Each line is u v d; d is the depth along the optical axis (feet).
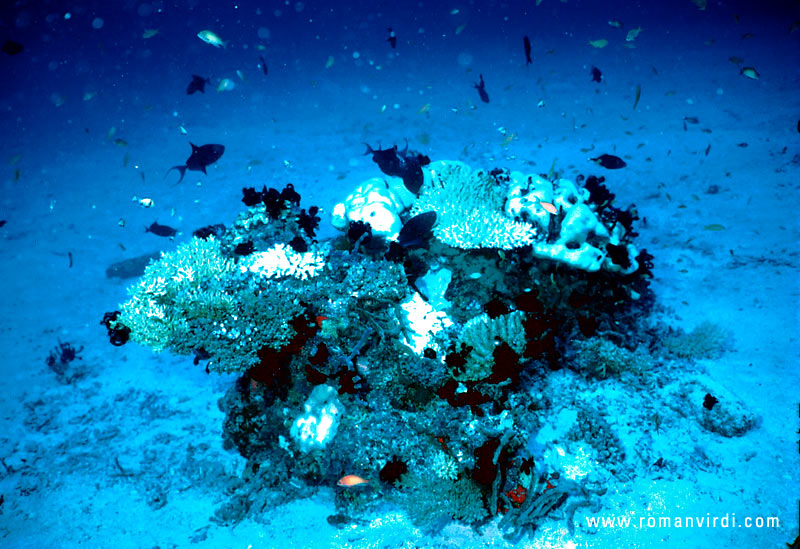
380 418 6.49
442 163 7.91
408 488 6.49
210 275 6.64
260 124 25.35
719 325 8.79
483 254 7.18
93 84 46.47
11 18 119.03
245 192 7.36
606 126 19.13
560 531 6.18
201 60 57.88
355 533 6.34
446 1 115.44
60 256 13.97
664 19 47.29
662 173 14.42
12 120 32.35
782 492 6.33
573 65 31.63
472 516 6.25
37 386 9.43
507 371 6.28
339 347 6.56
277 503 6.79
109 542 6.59
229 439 7.62
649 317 9.02
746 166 14.05
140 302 6.70
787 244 10.55
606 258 7.75
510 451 6.45
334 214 7.52
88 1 140.26
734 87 21.75
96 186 19.04
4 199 18.62
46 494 7.35
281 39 74.49
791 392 7.50
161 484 7.34
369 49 52.21
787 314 8.82
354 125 23.24
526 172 15.49
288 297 6.44
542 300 7.52
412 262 6.81
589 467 6.69
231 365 6.33
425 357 6.54
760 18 39.40
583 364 7.72
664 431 7.13
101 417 8.64
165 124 27.43
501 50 41.63
